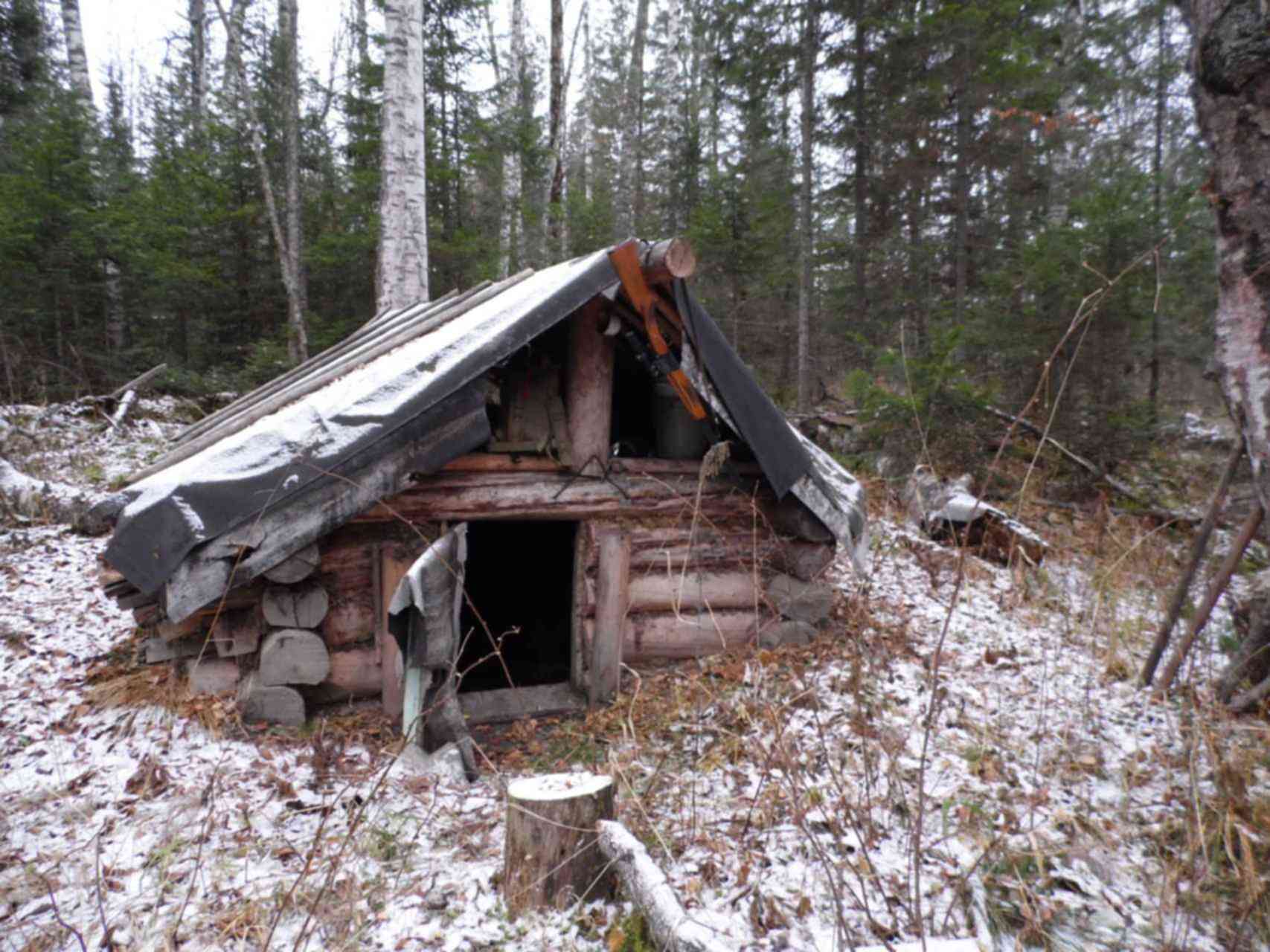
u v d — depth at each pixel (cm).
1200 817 287
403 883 288
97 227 1134
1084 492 872
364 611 437
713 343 442
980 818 327
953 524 745
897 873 288
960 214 1233
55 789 344
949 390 805
